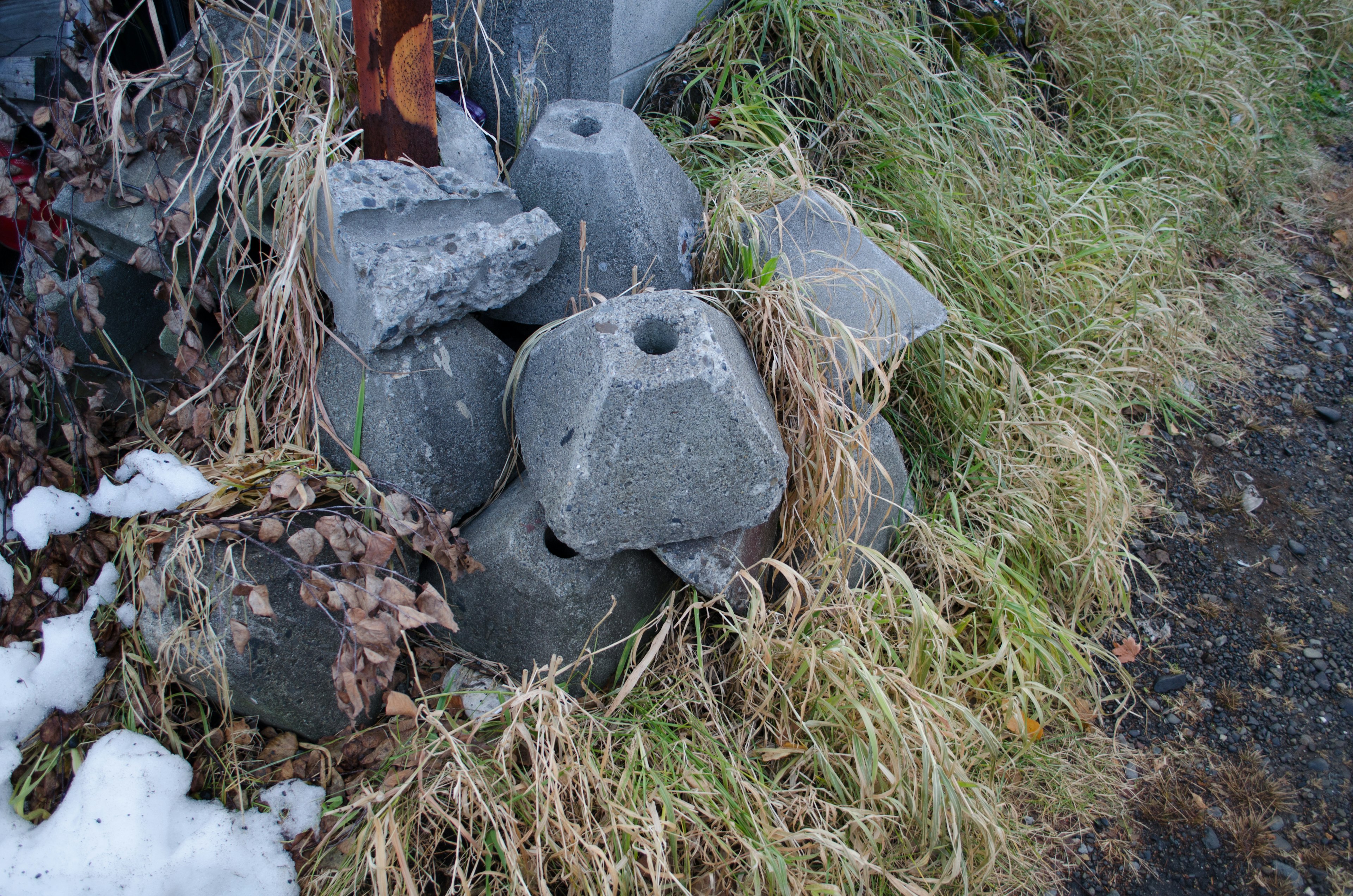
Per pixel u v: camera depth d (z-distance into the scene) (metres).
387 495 1.95
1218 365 3.35
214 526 1.78
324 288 2.09
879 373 2.22
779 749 1.93
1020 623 2.24
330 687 1.88
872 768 1.79
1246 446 3.07
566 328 2.00
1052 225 3.12
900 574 2.04
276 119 2.25
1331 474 2.98
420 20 2.01
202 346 2.10
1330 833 2.10
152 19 2.17
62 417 2.16
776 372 2.18
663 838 1.65
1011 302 2.92
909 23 3.59
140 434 2.20
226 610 1.76
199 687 1.81
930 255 2.96
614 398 1.75
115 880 1.57
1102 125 3.90
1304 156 4.41
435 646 2.09
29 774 1.70
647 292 1.97
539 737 1.72
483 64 2.86
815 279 2.39
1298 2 5.29
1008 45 3.98
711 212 2.55
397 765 1.84
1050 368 2.86
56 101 2.18
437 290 1.97
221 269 2.13
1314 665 2.43
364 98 2.12
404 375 2.00
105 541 1.91
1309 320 3.61
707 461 1.83
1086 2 4.18
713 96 3.24
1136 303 3.13
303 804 1.77
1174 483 2.92
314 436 2.12
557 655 1.97
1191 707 2.34
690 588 2.13
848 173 3.18
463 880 1.60
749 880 1.71
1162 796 2.15
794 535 2.22
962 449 2.65
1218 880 2.01
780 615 2.06
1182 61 4.23
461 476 2.12
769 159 2.81
